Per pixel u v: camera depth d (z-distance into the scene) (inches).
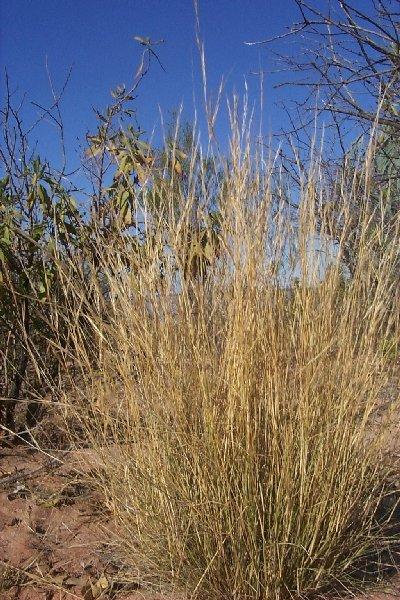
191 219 114.5
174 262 111.5
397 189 179.5
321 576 107.5
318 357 106.6
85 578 116.7
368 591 108.8
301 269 108.4
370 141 114.0
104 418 120.3
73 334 124.0
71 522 133.6
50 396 164.6
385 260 112.0
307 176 114.3
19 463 159.0
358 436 109.3
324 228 110.2
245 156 106.2
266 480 104.7
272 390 104.2
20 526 132.4
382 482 117.4
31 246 166.7
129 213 153.7
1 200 167.8
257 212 106.4
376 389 112.2
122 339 112.7
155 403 108.8
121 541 117.6
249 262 104.8
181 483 106.8
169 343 108.2
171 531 107.1
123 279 112.7
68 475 148.2
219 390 104.7
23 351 169.2
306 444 103.4
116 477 116.8
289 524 102.7
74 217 170.4
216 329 108.5
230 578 104.8
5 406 171.3
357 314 111.7
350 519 112.6
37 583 115.6
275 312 107.4
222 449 104.0
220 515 102.7
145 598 109.8
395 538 118.5
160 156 123.0
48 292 148.6
